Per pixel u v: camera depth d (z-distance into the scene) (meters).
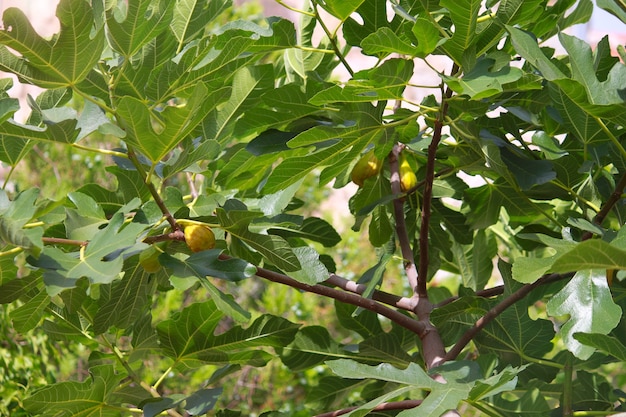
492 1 1.99
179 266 1.70
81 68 1.63
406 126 2.01
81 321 2.35
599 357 2.47
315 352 2.39
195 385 5.04
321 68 2.54
